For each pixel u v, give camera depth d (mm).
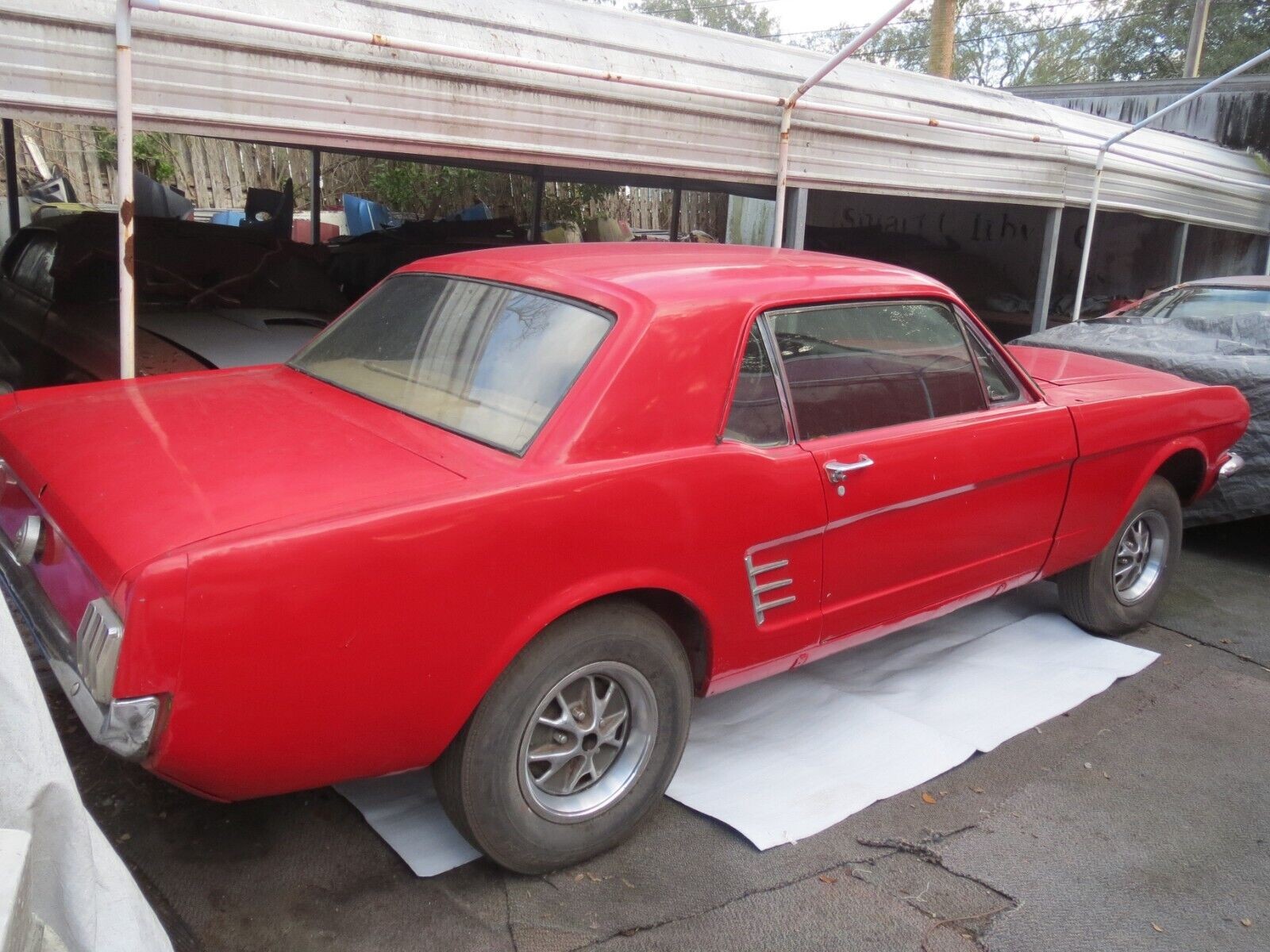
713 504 2791
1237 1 26562
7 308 6633
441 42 4734
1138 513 4527
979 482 3604
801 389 3119
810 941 2570
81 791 2965
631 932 2559
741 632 2992
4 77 3668
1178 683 4223
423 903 2613
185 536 2096
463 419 2762
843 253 14320
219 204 13836
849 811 3123
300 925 2506
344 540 2160
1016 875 2895
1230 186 12023
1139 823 3191
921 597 3584
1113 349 6207
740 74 6020
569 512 2479
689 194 17438
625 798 2820
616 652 2688
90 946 1516
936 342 3584
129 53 3840
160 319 5547
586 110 5289
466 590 2334
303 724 2199
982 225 15195
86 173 12453
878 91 6945
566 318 2877
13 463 2742
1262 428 5504
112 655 1985
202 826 2869
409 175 14328
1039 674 4156
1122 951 2619
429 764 2543
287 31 4191
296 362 3547
